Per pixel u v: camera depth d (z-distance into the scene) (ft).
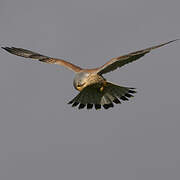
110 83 49.32
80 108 49.24
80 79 47.19
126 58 42.98
